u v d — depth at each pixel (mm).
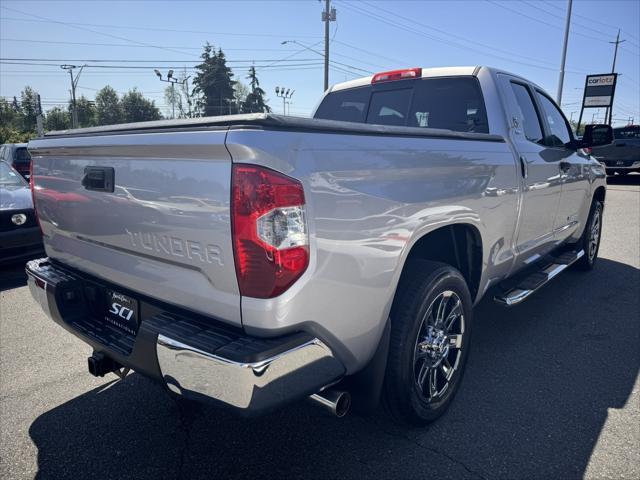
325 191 1948
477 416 2945
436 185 2564
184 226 2008
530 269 4355
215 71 82875
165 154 2020
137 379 3479
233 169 1814
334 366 2113
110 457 2631
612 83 23953
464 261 3158
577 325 4340
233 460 2590
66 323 2684
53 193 2809
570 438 2730
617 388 3270
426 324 2707
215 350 1854
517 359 3686
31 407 3121
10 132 50844
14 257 5875
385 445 2684
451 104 3805
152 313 2332
